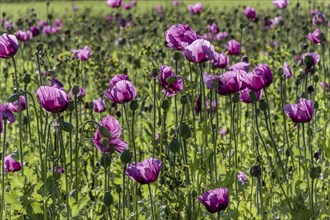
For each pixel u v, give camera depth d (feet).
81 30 61.72
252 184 20.16
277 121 30.42
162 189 18.34
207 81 18.89
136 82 36.09
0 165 22.16
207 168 20.11
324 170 21.45
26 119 23.50
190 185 18.30
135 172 15.97
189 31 20.04
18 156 20.81
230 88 18.86
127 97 18.30
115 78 20.17
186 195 18.16
